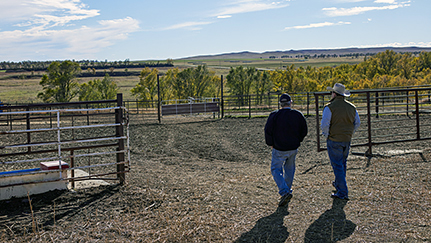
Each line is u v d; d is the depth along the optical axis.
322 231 3.88
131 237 3.91
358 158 7.84
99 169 8.61
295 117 4.81
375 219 4.12
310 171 7.11
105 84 57.88
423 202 4.56
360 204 4.65
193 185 6.05
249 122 19.02
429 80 47.41
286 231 3.93
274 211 4.57
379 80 52.03
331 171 6.93
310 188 5.52
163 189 5.77
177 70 65.12
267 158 9.55
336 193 4.98
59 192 5.58
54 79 51.34
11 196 5.29
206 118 22.64
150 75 62.47
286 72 67.12
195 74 64.25
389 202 4.65
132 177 6.97
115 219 4.45
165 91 63.88
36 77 174.12
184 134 15.02
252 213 4.52
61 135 15.55
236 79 64.75
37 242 3.82
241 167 8.33
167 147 11.94
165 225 4.20
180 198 5.25
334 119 4.94
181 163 9.14
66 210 4.82
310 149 10.31
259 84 64.94
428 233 3.68
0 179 5.26
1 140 14.05
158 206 4.92
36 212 4.75
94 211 4.77
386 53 67.19
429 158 7.29
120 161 6.26
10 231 4.13
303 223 4.13
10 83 143.50
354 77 69.25
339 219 4.19
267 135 4.85
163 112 22.20
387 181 5.64
